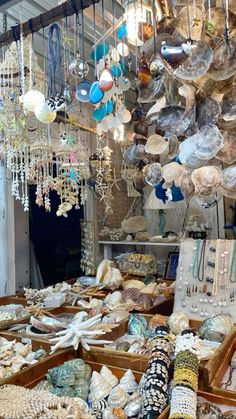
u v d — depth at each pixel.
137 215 4.26
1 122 2.02
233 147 1.53
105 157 3.09
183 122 1.43
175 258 3.56
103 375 1.39
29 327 1.91
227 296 2.21
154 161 2.05
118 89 1.65
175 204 3.51
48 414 1.02
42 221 3.87
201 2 1.21
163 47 1.12
